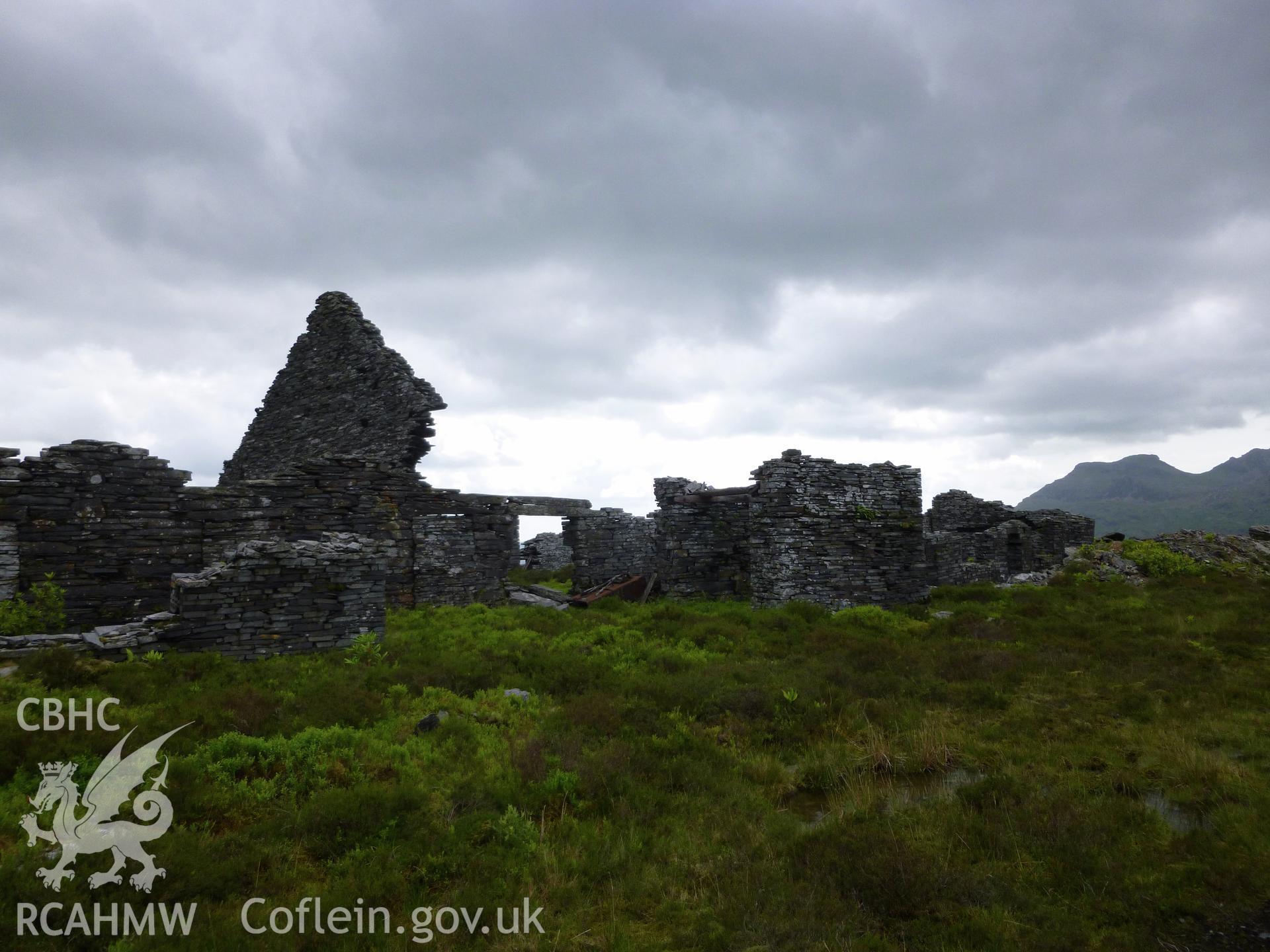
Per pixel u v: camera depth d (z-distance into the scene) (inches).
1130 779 339.3
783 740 419.2
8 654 457.4
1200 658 552.1
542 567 1946.4
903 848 269.9
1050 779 345.7
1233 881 244.1
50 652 427.2
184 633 522.9
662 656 589.0
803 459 903.1
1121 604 842.2
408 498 965.8
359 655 548.7
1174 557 1123.3
